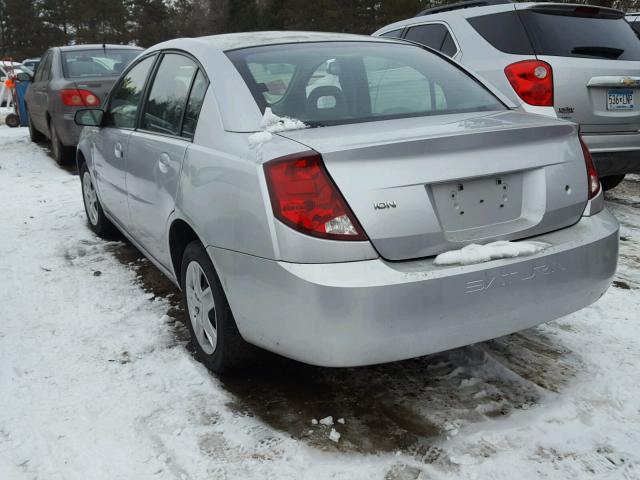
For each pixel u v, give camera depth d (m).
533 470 2.36
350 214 2.30
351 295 2.26
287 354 2.50
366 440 2.55
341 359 2.34
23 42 60.59
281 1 48.94
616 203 6.26
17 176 8.34
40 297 4.10
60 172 8.62
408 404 2.79
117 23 61.72
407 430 2.61
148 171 3.56
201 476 2.37
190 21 61.16
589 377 2.98
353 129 2.63
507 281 2.46
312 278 2.28
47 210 6.40
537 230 2.64
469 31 5.65
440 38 5.98
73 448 2.54
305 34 3.54
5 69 18.91
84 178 5.52
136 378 3.05
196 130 3.04
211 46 3.30
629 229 5.36
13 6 59.50
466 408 2.75
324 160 2.31
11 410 2.80
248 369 3.04
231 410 2.77
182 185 3.04
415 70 3.27
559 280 2.59
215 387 2.95
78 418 2.74
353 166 2.33
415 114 2.95
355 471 2.37
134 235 4.18
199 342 3.14
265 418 2.71
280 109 2.81
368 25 43.28
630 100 5.31
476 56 5.51
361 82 3.06
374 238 2.31
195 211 2.88
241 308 2.62
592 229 2.75
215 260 2.73
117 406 2.82
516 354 3.22
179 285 3.44
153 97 3.81
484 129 2.56
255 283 2.48
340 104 2.90
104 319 3.73
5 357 3.28
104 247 5.16
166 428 2.65
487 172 2.50
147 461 2.46
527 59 5.12
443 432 2.59
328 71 3.07
